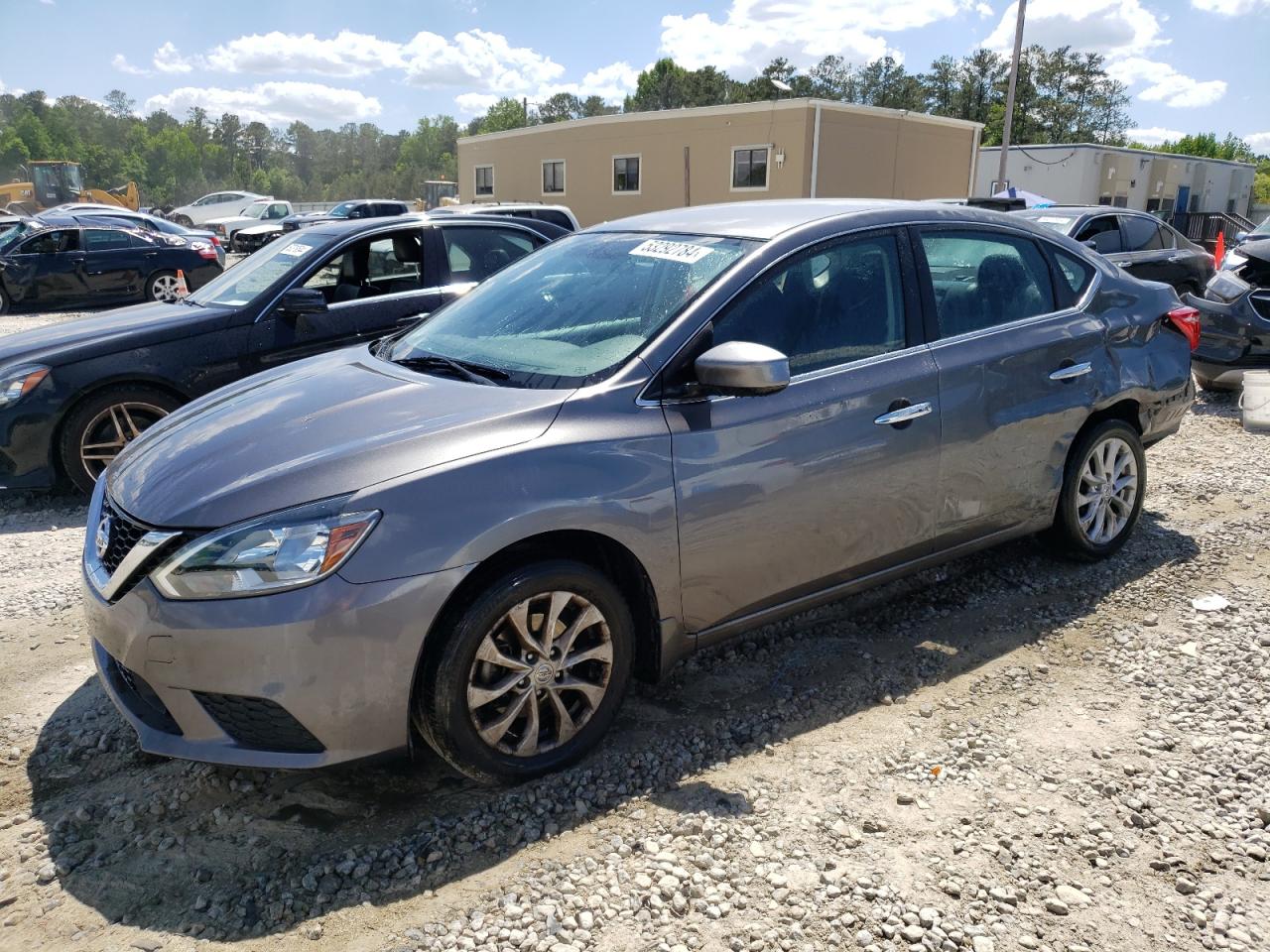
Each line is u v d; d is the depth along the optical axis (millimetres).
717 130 31766
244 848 2801
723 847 2746
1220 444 7039
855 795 2980
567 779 3072
